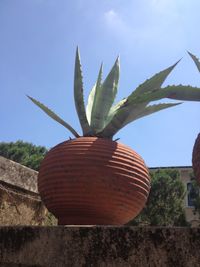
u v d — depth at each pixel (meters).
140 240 0.86
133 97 1.50
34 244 0.95
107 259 0.87
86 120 1.53
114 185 1.30
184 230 0.83
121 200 1.30
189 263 0.80
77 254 0.90
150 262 0.83
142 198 1.37
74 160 1.31
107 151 1.33
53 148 1.40
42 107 1.58
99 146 1.34
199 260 0.79
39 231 0.96
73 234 0.92
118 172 1.31
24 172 2.08
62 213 1.32
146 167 1.43
